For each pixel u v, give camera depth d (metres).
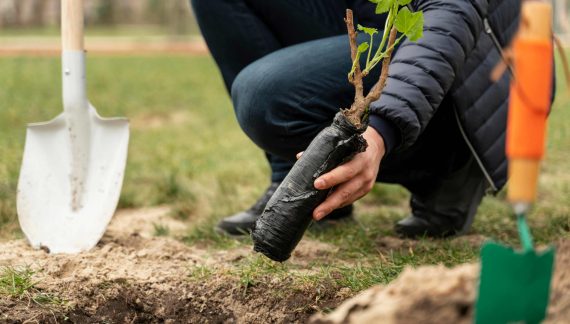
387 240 2.99
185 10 23.00
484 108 2.56
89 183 2.89
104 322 2.32
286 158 2.73
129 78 11.55
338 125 1.89
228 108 8.23
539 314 1.29
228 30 2.92
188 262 2.67
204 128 6.73
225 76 3.07
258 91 2.60
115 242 2.86
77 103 2.88
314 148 1.91
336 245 2.90
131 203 3.79
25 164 2.91
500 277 1.25
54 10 31.62
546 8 1.18
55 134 2.94
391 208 3.75
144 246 2.84
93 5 32.88
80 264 2.55
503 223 3.25
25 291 2.32
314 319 1.43
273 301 2.38
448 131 2.78
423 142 2.80
